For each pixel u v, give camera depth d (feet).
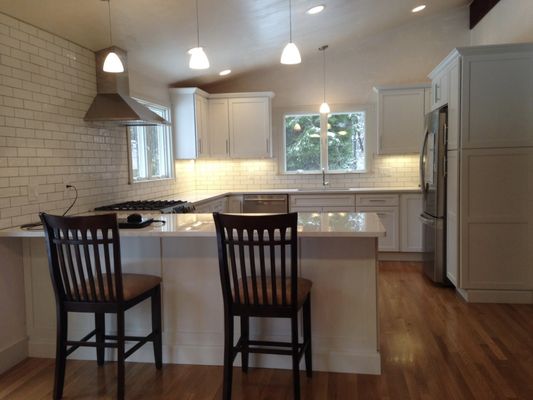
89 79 12.24
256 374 8.59
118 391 7.55
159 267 9.04
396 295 13.25
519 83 11.82
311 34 16.16
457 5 17.90
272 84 19.92
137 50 13.28
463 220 12.35
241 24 13.20
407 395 7.64
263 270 7.02
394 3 15.20
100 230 8.07
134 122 12.24
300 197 18.43
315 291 8.50
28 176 9.80
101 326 8.67
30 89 9.91
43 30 10.35
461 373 8.36
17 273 9.37
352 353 8.46
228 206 19.19
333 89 19.53
